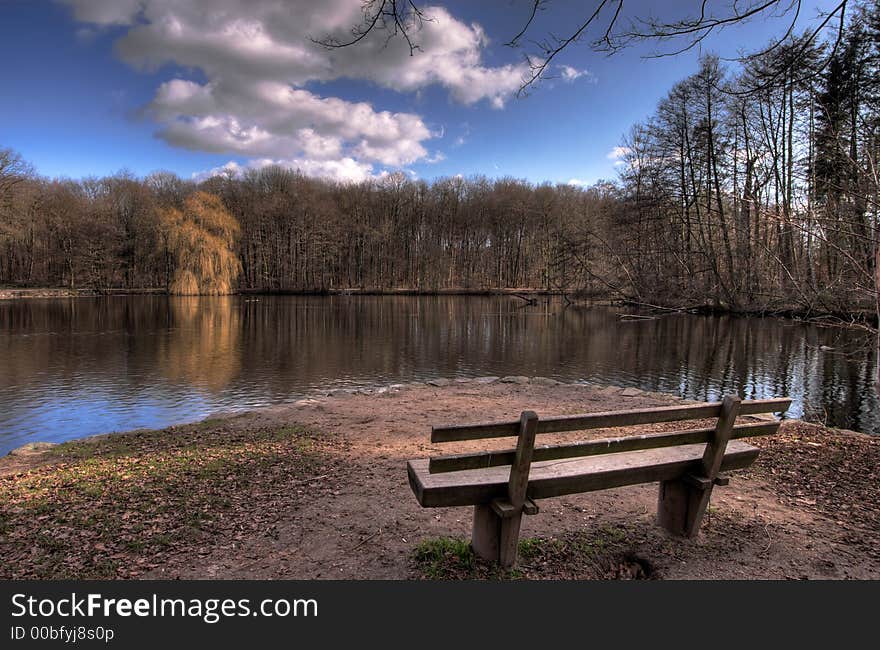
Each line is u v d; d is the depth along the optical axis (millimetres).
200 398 12531
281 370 16219
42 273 60844
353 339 23672
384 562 3406
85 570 3391
